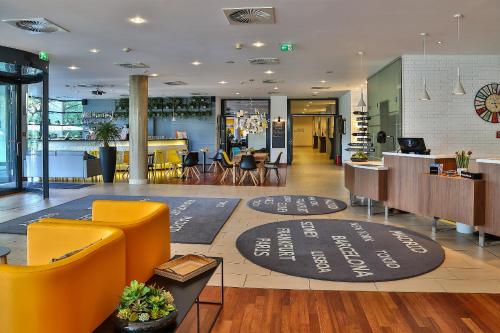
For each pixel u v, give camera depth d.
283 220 6.65
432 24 6.42
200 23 6.34
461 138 8.92
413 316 3.21
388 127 9.96
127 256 2.79
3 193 9.23
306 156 22.91
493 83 8.84
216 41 7.51
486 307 3.37
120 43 7.67
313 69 10.55
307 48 8.08
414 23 6.36
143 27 6.57
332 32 6.88
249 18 6.02
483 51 8.41
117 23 6.34
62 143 13.48
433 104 8.90
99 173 12.56
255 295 3.62
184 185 11.07
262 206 7.87
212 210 7.39
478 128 8.91
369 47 8.01
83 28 6.60
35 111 9.52
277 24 6.40
